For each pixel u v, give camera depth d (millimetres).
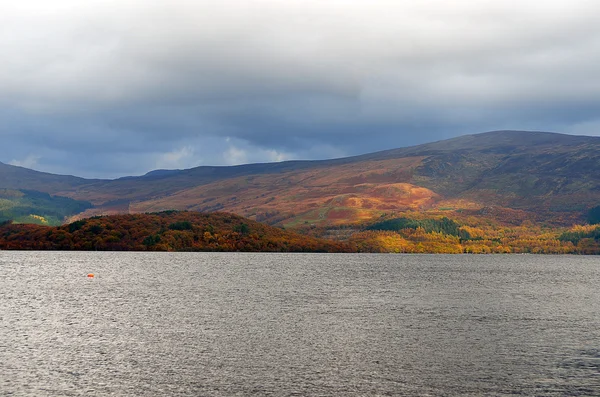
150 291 139750
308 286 159750
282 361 64188
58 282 160500
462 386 55781
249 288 150625
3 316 94000
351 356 67062
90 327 84375
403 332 83062
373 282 179000
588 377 59125
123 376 57562
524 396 53094
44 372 58625
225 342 74000
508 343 75875
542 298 140000
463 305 119812
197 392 52844
